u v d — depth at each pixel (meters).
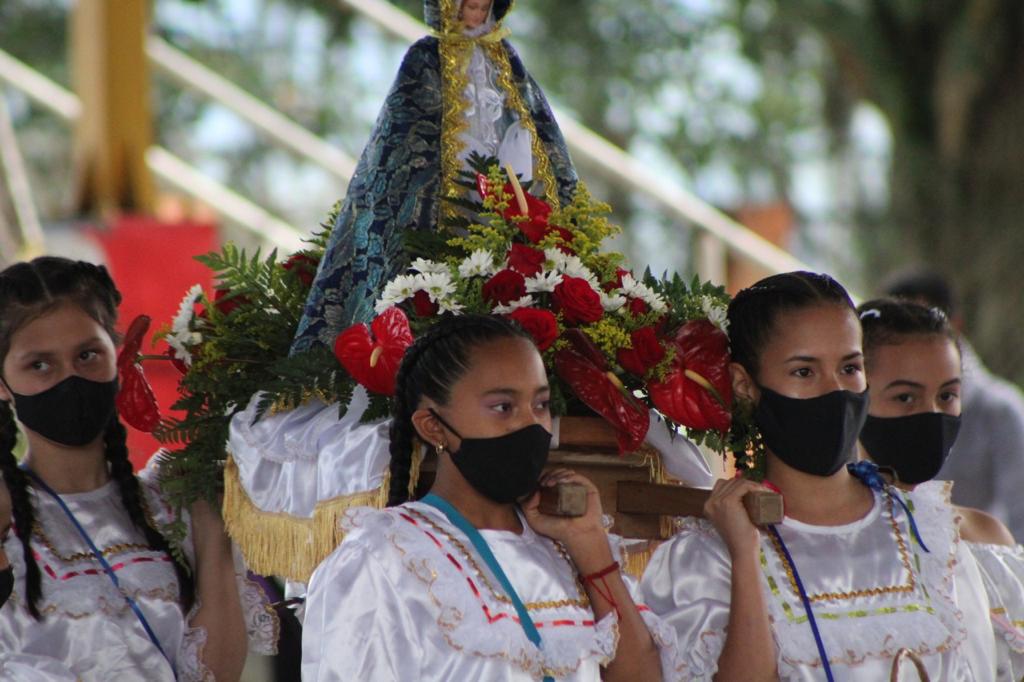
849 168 35.94
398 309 8.29
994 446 13.37
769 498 8.14
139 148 18.58
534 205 8.80
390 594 7.51
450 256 8.71
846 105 35.88
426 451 8.34
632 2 35.97
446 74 9.37
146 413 9.27
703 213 19.77
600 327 8.41
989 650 8.89
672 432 8.65
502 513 7.95
